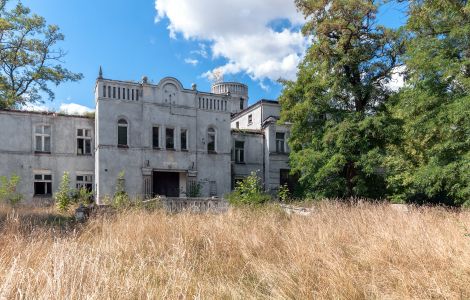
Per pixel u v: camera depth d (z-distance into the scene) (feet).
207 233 29.07
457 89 54.19
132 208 42.80
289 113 79.56
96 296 13.07
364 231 29.27
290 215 44.83
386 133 70.33
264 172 100.63
